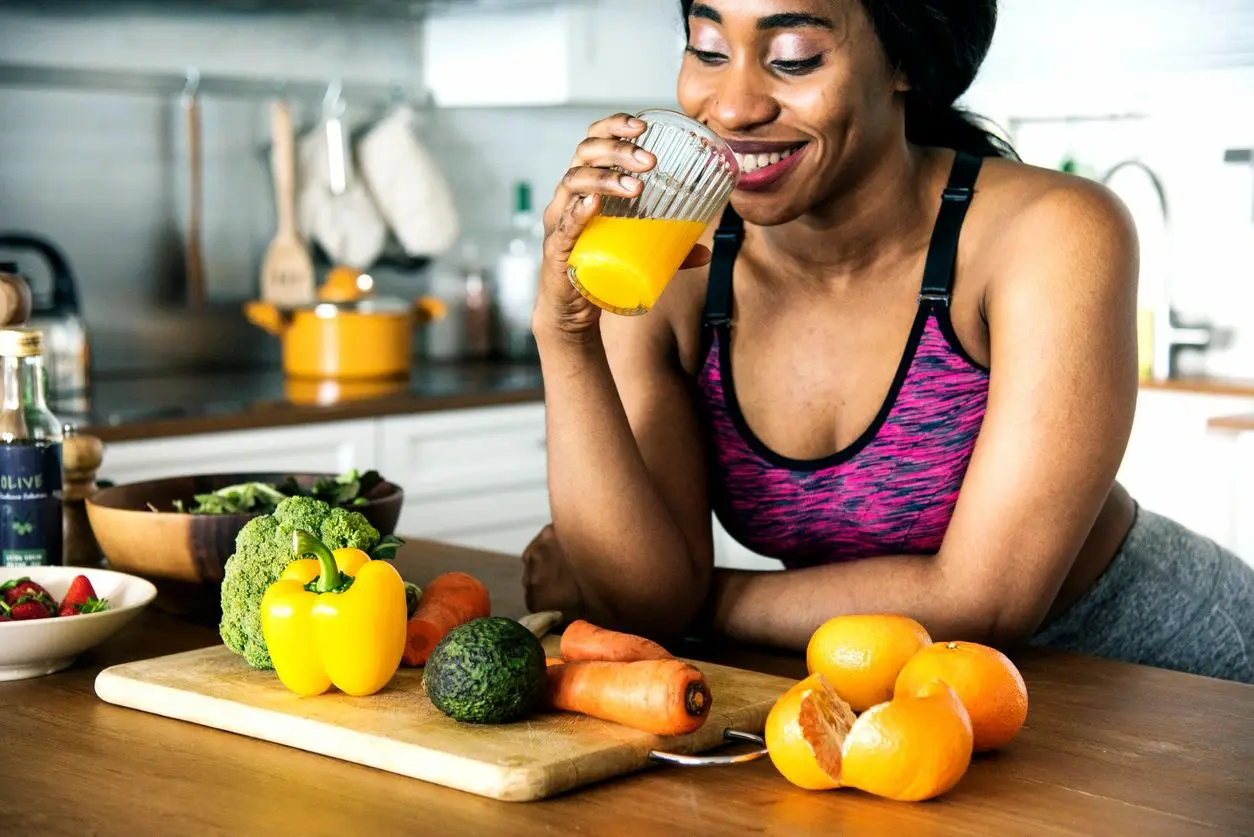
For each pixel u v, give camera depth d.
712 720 1.06
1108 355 1.34
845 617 1.12
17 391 1.48
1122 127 3.60
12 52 3.22
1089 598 1.70
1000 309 1.37
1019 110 3.71
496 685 1.01
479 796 0.96
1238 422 3.08
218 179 3.59
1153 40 3.47
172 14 3.48
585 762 0.97
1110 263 1.35
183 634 1.40
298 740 1.05
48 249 3.03
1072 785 0.98
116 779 1.00
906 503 1.48
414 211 3.77
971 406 1.44
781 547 1.58
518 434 3.39
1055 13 3.62
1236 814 0.92
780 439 1.52
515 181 4.20
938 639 1.35
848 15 1.29
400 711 1.07
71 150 3.33
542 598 1.50
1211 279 3.51
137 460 2.75
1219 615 1.75
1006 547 1.33
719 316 1.54
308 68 3.74
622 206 1.18
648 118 1.17
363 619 1.08
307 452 2.99
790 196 1.35
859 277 1.48
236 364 3.68
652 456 1.52
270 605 1.10
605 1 3.73
